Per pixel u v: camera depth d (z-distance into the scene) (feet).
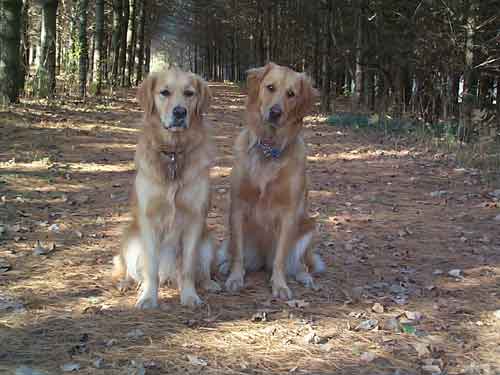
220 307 5.72
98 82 26.91
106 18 39.73
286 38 41.88
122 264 6.22
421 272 6.93
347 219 9.20
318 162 14.20
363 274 6.86
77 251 7.13
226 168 12.87
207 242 6.26
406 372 4.48
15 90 18.45
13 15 17.84
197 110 5.94
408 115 22.16
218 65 84.89
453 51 19.04
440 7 18.53
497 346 4.99
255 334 5.05
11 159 11.61
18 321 5.07
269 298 6.03
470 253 7.64
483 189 11.32
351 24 27.27
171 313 5.50
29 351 4.52
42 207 8.83
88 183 10.57
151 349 4.66
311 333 5.01
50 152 12.85
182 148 5.74
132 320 5.27
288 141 6.22
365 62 26.30
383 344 4.94
